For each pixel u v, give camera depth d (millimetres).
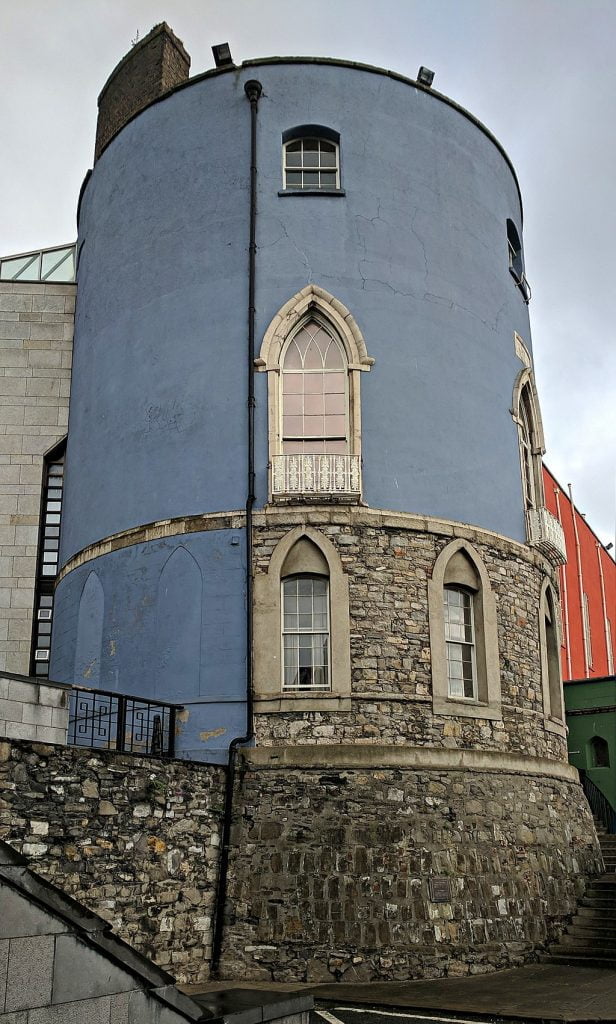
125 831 12828
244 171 18156
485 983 13336
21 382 22266
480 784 15867
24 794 11469
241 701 15586
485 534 17703
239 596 16109
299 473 16391
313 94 18547
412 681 15961
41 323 22609
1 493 21688
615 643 36500
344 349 17281
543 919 15625
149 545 17062
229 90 18688
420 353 17797
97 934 6676
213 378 17266
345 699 15461
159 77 20938
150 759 13508
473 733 16359
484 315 19172
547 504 29234
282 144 18391
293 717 15375
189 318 17781
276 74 18641
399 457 17031
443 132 19469
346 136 18406
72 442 20328
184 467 17094
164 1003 6875
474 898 14719
